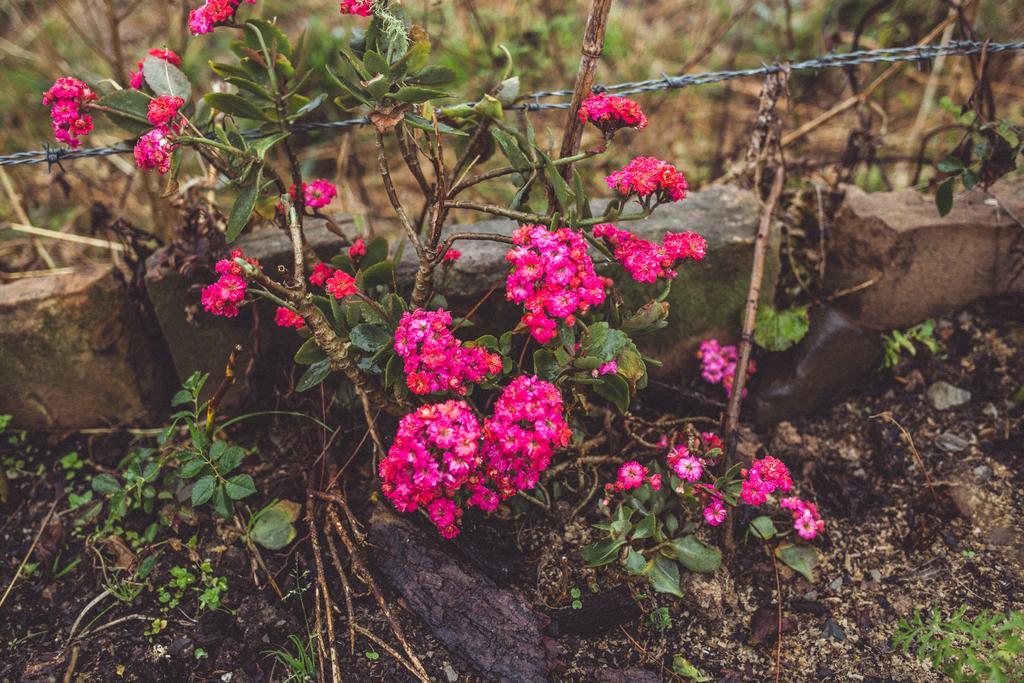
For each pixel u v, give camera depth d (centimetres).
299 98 62
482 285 69
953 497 68
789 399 72
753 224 73
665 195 59
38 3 100
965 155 71
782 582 66
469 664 61
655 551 64
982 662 59
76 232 88
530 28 95
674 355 74
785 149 84
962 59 97
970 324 75
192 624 63
